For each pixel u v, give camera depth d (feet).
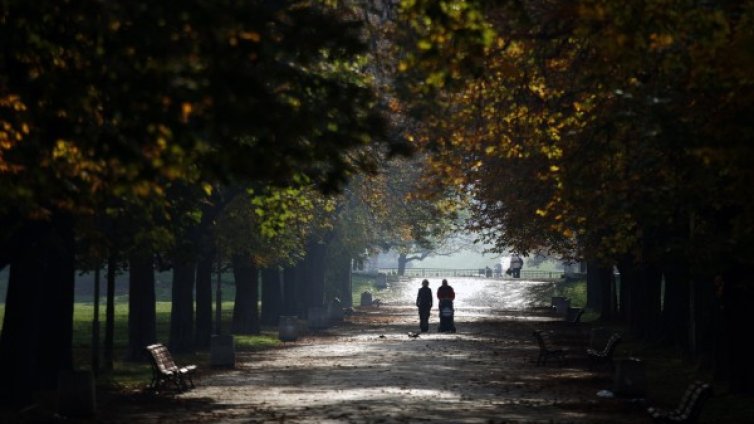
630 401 145.48
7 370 139.13
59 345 157.07
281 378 183.32
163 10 68.39
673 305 248.32
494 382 175.73
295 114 84.69
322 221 303.89
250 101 65.72
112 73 73.26
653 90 118.83
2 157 91.66
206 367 205.05
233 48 67.26
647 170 136.87
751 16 101.45
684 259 135.74
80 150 79.20
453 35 82.23
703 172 124.67
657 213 128.57
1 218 128.57
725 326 153.69
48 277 156.15
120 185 72.64
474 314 482.28
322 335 323.78
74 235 156.15
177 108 67.05
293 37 86.58
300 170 106.83
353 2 141.49
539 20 131.54
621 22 95.25
